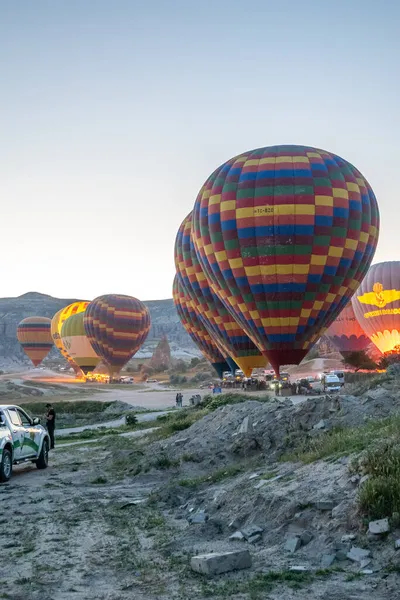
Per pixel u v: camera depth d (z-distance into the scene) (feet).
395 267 266.57
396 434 36.88
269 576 25.27
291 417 57.57
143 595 24.31
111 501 45.70
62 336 461.37
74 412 204.64
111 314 381.60
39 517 40.45
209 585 25.02
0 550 32.01
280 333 151.94
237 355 192.13
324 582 24.44
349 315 305.12
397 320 262.06
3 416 58.80
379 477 30.25
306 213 144.05
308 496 32.65
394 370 88.02
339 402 56.54
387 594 22.90
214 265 156.15
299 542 28.91
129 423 131.03
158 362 625.00
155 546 31.71
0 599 24.27
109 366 392.27
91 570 27.94
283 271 145.89
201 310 197.98
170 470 58.13
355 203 148.46
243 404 70.23
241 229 147.54
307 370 350.64
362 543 27.22
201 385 330.75
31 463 71.87
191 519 36.78
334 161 152.15
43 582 26.27
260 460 50.93
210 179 161.38
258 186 147.02
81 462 71.82
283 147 154.20
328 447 41.06
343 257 147.74
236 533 31.55
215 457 58.03
